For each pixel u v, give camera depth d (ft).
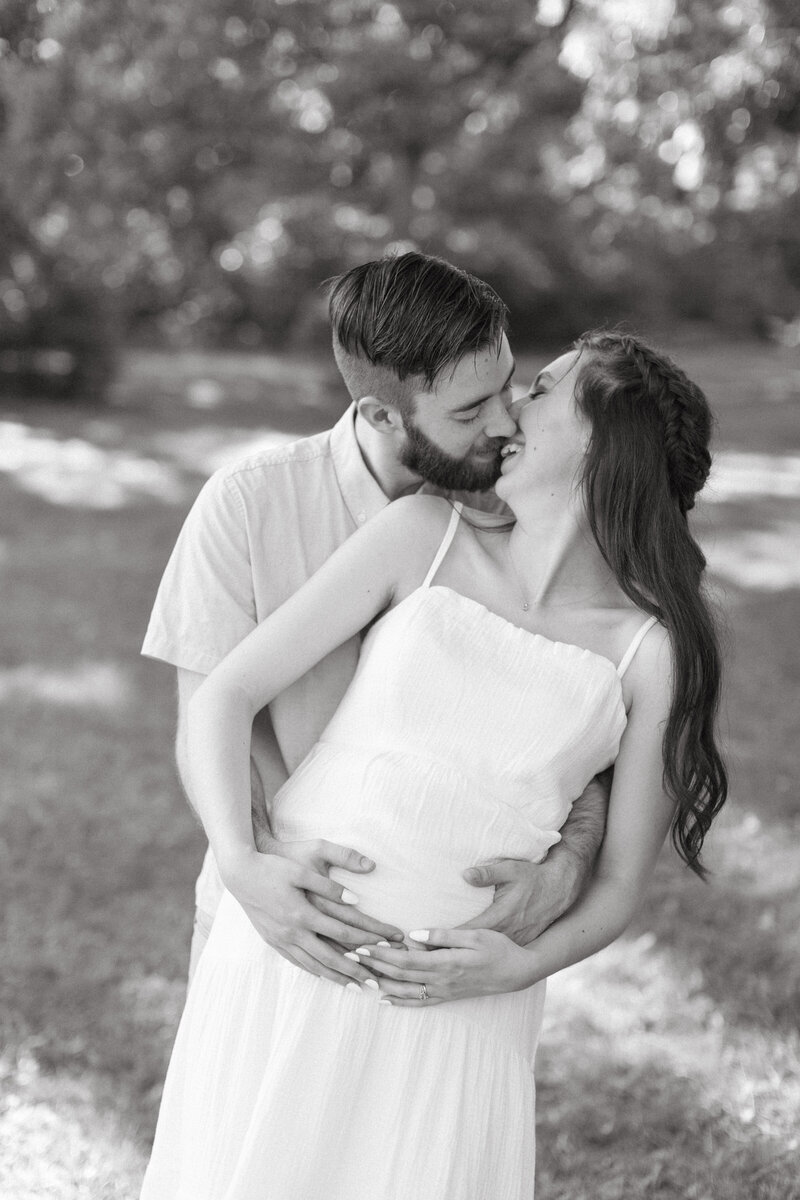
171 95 43.52
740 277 62.64
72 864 13.67
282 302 102.68
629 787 5.78
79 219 53.47
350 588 5.94
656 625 5.75
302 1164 5.26
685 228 37.06
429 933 5.26
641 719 5.74
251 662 5.85
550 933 5.49
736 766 16.39
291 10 47.91
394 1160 5.26
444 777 5.52
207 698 5.79
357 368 5.92
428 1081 5.30
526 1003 5.66
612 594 5.92
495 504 6.33
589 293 101.19
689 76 20.86
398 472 6.46
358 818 5.53
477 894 5.44
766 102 20.58
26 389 63.36
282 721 6.30
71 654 21.30
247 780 5.69
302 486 6.50
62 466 44.19
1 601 24.72
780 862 13.79
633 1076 10.05
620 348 5.85
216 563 6.41
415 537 6.03
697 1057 10.31
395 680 5.67
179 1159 5.74
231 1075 5.50
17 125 39.42
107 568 28.07
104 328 64.69
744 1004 11.04
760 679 20.29
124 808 15.11
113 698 19.06
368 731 5.77
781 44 19.60
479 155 65.10
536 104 51.26
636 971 11.52
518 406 5.93
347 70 55.42
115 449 49.01
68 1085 9.87
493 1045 5.45
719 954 11.86
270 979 5.55
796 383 82.02
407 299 5.63
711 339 116.57
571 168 42.68
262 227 72.90
